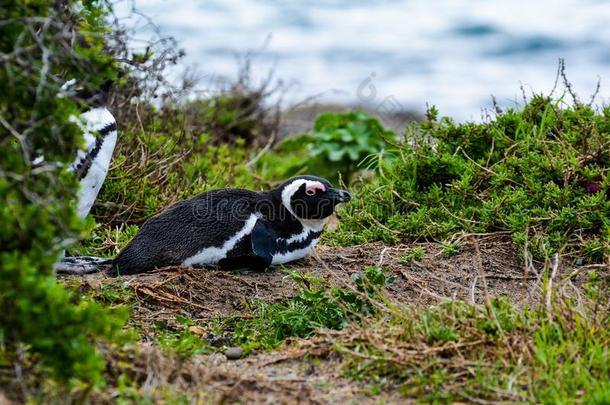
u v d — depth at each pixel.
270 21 71.81
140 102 21.77
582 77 58.81
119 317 10.27
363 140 25.89
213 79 37.81
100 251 17.53
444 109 52.94
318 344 12.38
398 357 11.41
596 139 17.59
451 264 16.09
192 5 74.25
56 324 9.43
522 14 74.38
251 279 15.44
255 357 12.46
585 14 73.56
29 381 10.00
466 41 68.25
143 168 19.50
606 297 13.55
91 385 9.74
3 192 9.56
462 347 11.70
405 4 78.75
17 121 10.05
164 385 10.45
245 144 30.30
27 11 10.27
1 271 9.24
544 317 12.41
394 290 15.00
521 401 10.61
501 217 16.94
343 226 18.55
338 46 66.12
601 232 16.09
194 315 14.21
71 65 10.86
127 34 25.92
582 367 11.05
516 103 20.11
